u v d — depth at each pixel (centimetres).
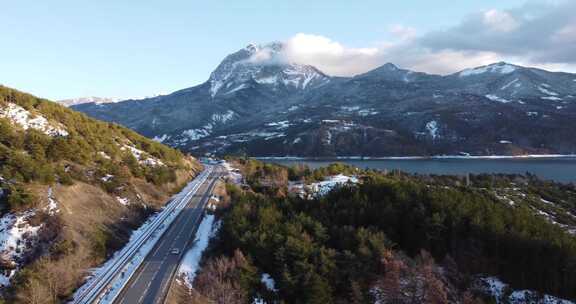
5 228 6262
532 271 6925
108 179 9612
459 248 7550
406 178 17950
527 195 16412
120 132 14512
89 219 7525
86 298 5312
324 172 15412
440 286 6256
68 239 6444
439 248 7869
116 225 8056
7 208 6625
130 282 5928
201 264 6925
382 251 7069
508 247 7406
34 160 8112
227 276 6303
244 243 7181
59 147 9125
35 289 4962
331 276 6631
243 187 14000
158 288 5725
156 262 6769
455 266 7169
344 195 9894
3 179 7094
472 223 7894
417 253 8012
